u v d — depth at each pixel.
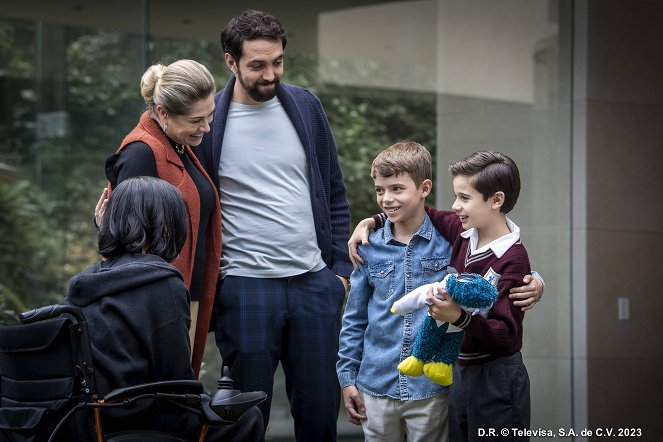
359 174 7.14
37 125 8.44
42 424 3.35
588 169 6.89
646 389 6.86
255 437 3.64
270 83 4.28
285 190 4.40
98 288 3.45
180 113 4.05
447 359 3.69
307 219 4.44
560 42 6.98
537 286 3.77
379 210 7.14
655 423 6.83
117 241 3.57
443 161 7.12
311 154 4.47
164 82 4.05
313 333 4.41
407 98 7.17
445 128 7.13
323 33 7.16
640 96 6.98
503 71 7.07
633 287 6.93
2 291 8.68
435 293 3.57
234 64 4.33
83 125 8.18
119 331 3.42
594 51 6.92
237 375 4.33
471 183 3.85
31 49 8.25
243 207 4.37
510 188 3.86
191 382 3.33
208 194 4.24
